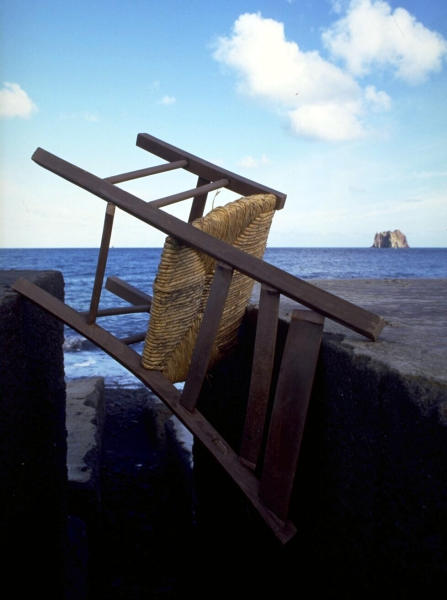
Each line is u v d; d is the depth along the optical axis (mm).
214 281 1665
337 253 128875
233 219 1771
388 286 3953
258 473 2086
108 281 2764
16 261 81500
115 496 5160
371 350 1447
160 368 1792
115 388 9648
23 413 1976
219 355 2203
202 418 1746
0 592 1648
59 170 1761
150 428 7406
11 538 1789
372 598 1333
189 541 3922
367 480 1356
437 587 1084
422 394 1157
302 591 1779
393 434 1247
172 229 1600
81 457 4836
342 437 1484
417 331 1814
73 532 3814
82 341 15719
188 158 2383
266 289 1626
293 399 1532
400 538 1215
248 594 2361
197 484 3471
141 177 2094
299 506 1802
